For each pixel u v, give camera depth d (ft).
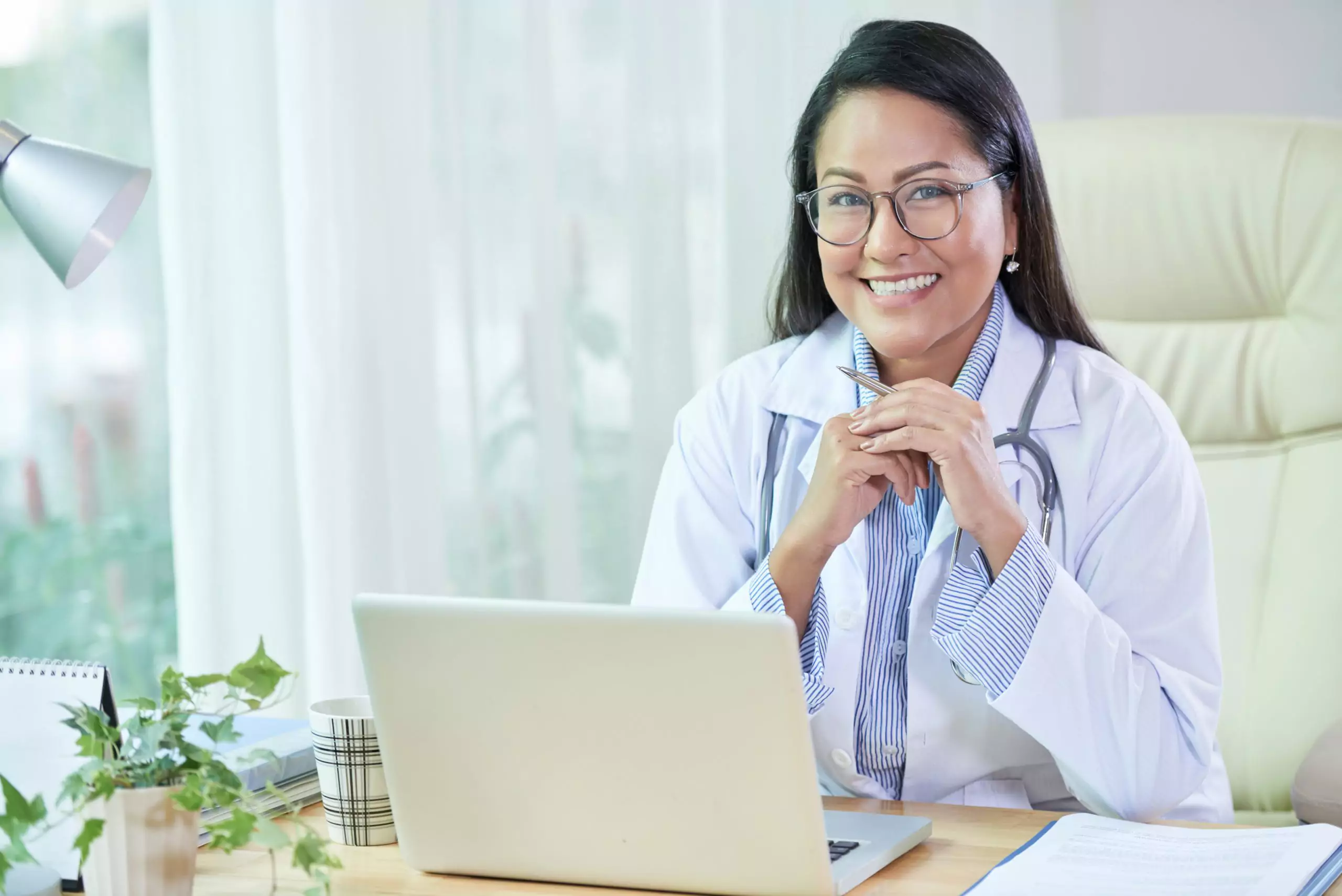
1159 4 7.32
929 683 4.20
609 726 2.93
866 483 4.05
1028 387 4.43
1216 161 5.52
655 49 7.37
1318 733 5.06
